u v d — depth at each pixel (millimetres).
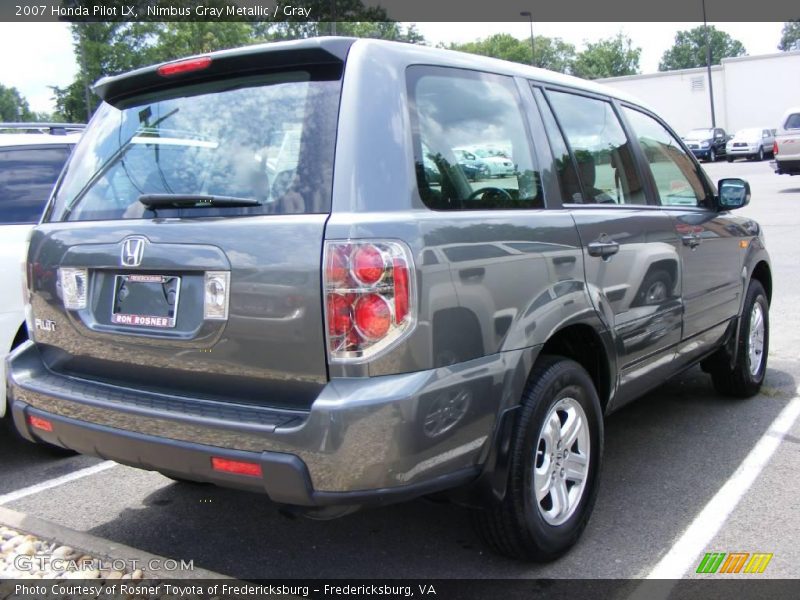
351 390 2371
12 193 4750
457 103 2930
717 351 5070
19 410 3143
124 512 3832
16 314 4418
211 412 2596
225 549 3408
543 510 3105
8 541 3252
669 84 42781
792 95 39719
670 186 4406
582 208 3412
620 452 4426
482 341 2688
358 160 2494
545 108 3439
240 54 2764
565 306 3082
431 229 2537
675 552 3250
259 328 2502
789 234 12734
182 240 2682
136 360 2861
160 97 3111
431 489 2541
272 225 2502
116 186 3080
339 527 3590
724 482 3957
